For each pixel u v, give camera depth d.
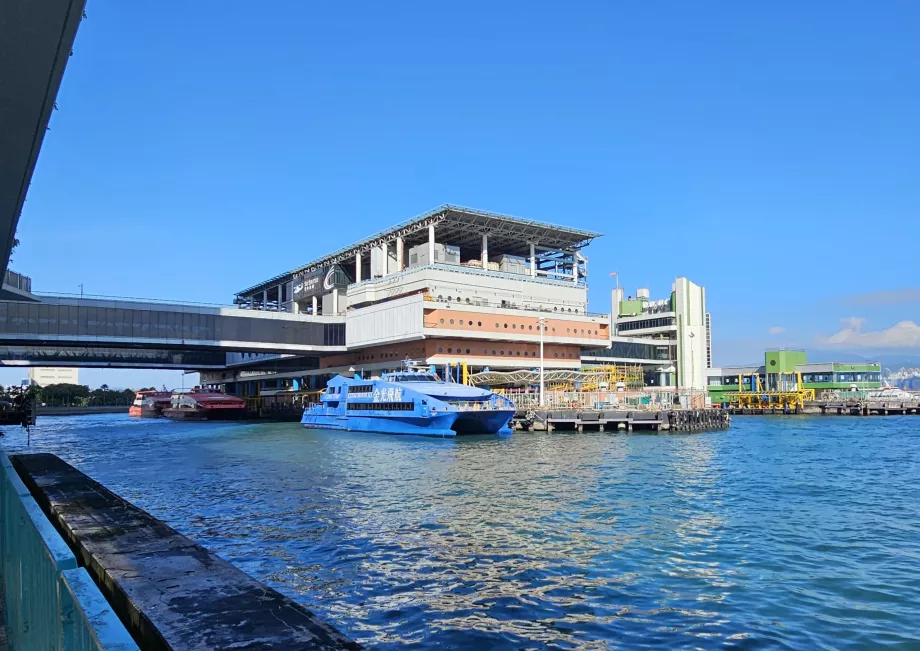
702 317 128.88
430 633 12.55
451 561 17.44
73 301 75.19
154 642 6.09
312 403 89.19
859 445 52.25
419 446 52.75
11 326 70.94
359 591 15.05
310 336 95.06
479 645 11.98
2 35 11.58
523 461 40.59
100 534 10.80
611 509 24.41
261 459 45.16
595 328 101.69
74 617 4.76
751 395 123.44
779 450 47.69
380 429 68.81
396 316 88.25
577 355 102.44
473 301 91.75
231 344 86.69
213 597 7.12
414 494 28.19
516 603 14.20
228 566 8.54
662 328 129.00
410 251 96.38
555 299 103.12
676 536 20.19
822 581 15.72
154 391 161.88
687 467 37.19
